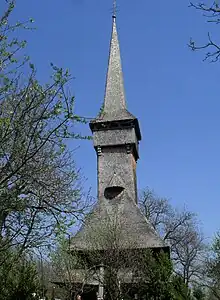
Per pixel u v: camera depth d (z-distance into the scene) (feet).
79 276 88.89
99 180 127.75
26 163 40.75
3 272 51.93
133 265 87.30
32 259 53.67
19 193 41.34
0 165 40.22
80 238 94.17
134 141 131.95
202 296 146.30
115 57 155.43
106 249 90.02
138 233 104.78
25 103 39.78
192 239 177.58
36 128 39.29
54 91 39.75
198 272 167.32
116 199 120.78
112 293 85.05
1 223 41.24
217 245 132.67
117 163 129.80
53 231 44.65
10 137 39.06
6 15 38.29
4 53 38.27
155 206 181.98
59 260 80.18
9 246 43.21
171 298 79.41
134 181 132.26
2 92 39.32
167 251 100.22
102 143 132.36
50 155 44.47
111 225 96.84
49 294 99.09
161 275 81.56
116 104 142.61
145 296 83.41
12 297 58.65
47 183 45.80
